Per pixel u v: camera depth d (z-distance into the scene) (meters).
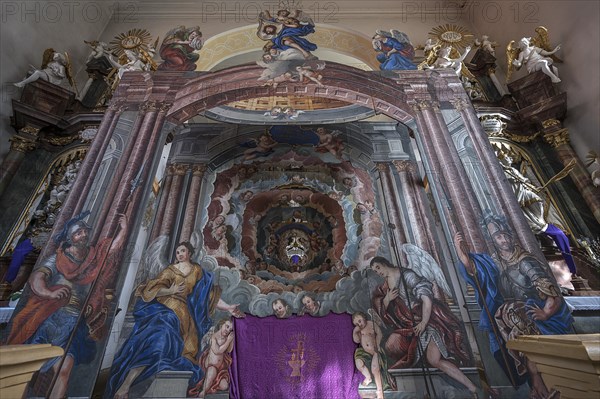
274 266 5.22
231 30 8.81
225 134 6.41
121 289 4.36
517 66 7.20
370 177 6.04
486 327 4.17
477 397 3.74
